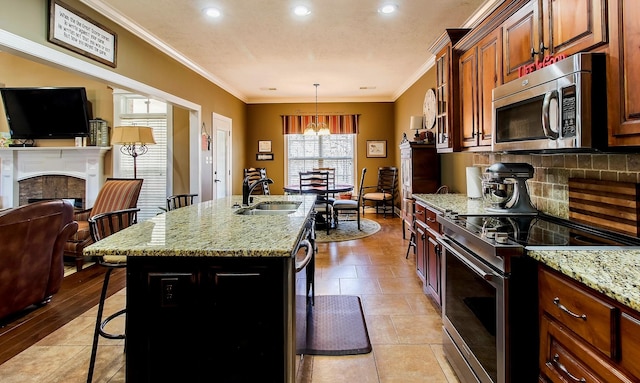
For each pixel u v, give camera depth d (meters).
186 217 2.10
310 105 7.87
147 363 1.35
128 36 3.52
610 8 1.33
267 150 7.94
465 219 1.96
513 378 1.33
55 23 2.62
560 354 1.15
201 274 1.34
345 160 8.01
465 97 2.83
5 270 2.48
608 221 1.66
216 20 3.48
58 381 1.90
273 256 1.29
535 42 1.84
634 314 0.86
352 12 3.32
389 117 7.82
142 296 1.35
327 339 2.31
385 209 7.14
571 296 1.09
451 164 4.30
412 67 5.29
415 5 3.18
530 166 2.18
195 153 5.19
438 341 2.30
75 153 5.04
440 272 2.55
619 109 1.29
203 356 1.34
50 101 4.75
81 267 3.88
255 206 2.77
